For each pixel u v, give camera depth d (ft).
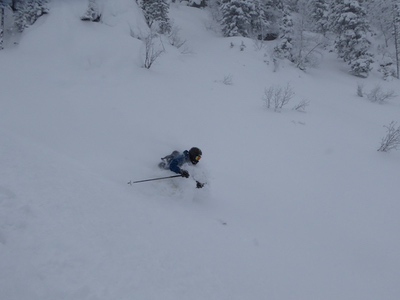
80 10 46.85
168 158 17.06
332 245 16.14
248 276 10.43
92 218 9.09
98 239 8.05
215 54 74.38
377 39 118.21
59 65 39.14
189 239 11.10
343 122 41.86
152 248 8.96
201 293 7.88
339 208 20.88
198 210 15.28
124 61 43.34
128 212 10.94
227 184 20.49
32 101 27.61
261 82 59.21
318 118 40.70
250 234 14.25
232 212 16.60
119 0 52.54
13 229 7.00
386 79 87.71
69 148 19.62
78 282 6.12
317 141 32.22
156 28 67.31
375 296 12.46
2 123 21.47
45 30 43.29
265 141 29.89
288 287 10.94
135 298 6.40
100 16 49.29
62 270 6.29
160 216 12.10
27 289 5.34
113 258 7.50
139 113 30.25
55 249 6.86
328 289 11.86
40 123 23.08
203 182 16.83
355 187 24.16
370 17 121.90
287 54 84.38
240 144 28.19
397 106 64.69
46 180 10.60
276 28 106.32
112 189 12.94
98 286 6.27
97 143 21.59
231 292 8.73
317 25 110.63
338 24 90.33
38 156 13.62
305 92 62.54
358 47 85.76
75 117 25.84
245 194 19.83
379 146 33.81
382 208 21.81
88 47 42.47
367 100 66.33
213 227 13.55
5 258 5.87
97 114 27.61
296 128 34.86
